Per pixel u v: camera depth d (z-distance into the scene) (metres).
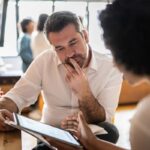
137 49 0.62
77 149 1.07
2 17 2.93
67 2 4.61
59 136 1.08
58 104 1.58
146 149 0.67
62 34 1.37
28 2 4.45
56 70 1.53
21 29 4.11
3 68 3.32
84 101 1.44
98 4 4.07
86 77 1.49
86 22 3.94
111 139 1.43
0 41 3.02
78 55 1.42
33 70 1.58
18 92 1.54
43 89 1.60
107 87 1.55
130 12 0.63
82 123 1.20
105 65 1.55
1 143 1.15
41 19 3.62
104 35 0.68
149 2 0.62
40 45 3.54
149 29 0.61
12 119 1.20
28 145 2.54
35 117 3.25
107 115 1.53
